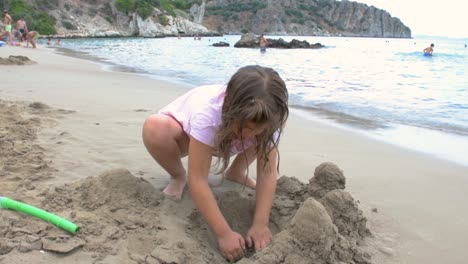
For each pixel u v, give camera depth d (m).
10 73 8.45
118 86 7.57
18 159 3.09
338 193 2.40
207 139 2.19
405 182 3.26
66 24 54.41
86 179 2.63
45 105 4.93
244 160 2.91
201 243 2.21
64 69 10.27
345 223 2.36
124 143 3.73
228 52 21.80
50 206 2.34
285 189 2.77
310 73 11.17
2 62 10.09
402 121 5.60
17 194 2.48
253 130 2.00
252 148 2.65
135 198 2.46
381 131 4.99
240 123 1.96
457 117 5.87
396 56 20.97
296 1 129.50
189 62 14.55
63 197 2.44
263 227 2.35
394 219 2.62
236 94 1.92
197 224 2.41
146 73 10.55
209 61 15.08
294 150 4.01
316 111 6.15
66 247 1.95
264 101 1.88
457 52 27.20
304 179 3.24
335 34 130.62
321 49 28.66
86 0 60.56
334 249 2.07
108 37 54.31
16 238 1.99
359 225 2.39
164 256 1.99
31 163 3.04
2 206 2.24
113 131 4.09
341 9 135.62
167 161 2.61
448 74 11.41
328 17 133.00
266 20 116.88
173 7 81.38
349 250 2.12
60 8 56.53
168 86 7.96
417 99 7.28
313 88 8.39
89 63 13.30
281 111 1.97
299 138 4.49
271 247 2.07
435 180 3.33
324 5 133.88
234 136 2.17
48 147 3.45
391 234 2.45
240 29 114.81
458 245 2.35
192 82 8.76
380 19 140.75
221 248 2.23
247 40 28.64
